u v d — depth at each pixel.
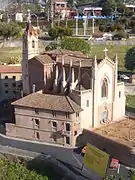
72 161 102.12
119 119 126.62
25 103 116.44
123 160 101.50
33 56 135.12
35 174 92.62
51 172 97.06
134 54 197.25
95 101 117.62
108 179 86.50
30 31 134.25
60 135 112.50
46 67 129.00
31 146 112.38
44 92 127.75
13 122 127.56
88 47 198.88
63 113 110.81
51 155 105.88
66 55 136.38
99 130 115.38
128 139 106.44
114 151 104.12
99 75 117.75
